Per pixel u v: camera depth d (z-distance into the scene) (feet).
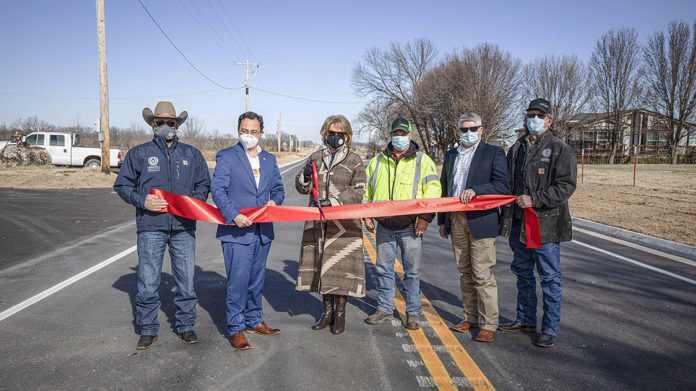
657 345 11.37
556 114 143.02
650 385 9.30
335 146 12.45
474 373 9.78
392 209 11.89
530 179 11.57
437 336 11.96
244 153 11.68
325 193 12.51
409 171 12.75
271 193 12.59
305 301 14.79
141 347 10.75
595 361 10.44
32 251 21.04
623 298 15.21
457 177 12.73
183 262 11.18
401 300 15.11
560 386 9.23
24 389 8.75
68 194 43.86
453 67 121.70
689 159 130.41
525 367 10.11
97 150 75.92
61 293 14.89
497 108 113.09
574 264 20.01
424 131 164.04
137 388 8.90
